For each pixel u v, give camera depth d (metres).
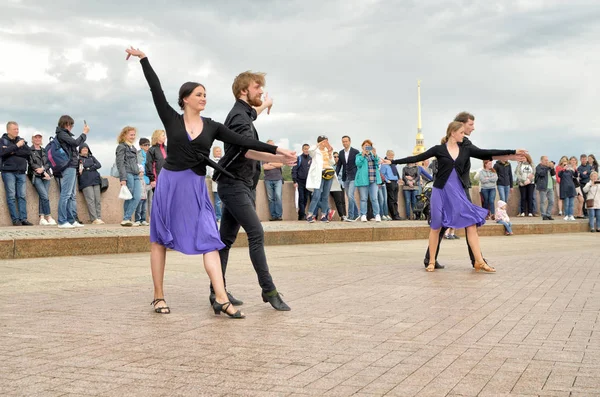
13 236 10.38
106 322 5.25
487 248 13.34
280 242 13.54
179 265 9.39
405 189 19.91
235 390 3.44
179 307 6.00
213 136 5.59
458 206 8.83
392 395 3.36
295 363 3.99
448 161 8.87
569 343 4.54
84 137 13.20
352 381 3.61
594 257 11.02
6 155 13.69
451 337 4.73
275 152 5.54
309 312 5.77
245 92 5.92
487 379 3.64
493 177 21.00
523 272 8.83
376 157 17.45
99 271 8.52
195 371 3.79
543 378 3.65
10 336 4.71
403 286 7.41
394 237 15.58
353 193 17.78
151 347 4.40
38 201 14.85
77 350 4.29
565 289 7.19
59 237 10.35
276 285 7.46
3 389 3.44
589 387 3.48
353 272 8.75
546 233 19.62
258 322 5.30
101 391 3.41
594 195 20.47
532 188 23.98
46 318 5.39
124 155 13.82
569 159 24.50
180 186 5.57
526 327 5.10
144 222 14.60
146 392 3.40
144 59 5.46
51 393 3.38
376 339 4.67
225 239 6.14
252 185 6.04
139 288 7.09
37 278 7.80
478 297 6.61
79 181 14.94
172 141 5.52
